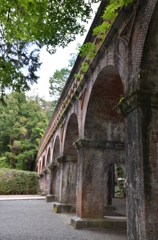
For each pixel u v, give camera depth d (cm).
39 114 4528
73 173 1589
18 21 554
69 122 1531
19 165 4094
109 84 996
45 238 812
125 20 713
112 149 1116
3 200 2316
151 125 569
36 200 2452
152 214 515
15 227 991
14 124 4306
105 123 1120
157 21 564
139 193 541
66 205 1529
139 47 600
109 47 834
